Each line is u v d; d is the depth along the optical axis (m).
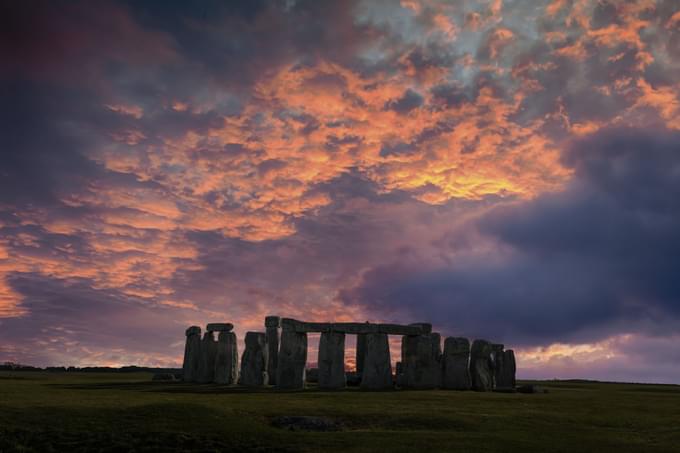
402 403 35.78
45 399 33.31
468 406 35.34
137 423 27.59
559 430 29.09
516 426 29.73
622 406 37.19
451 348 50.28
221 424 28.02
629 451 25.11
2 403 30.75
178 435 26.30
